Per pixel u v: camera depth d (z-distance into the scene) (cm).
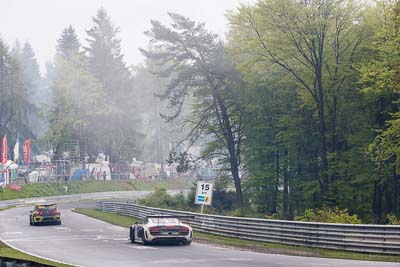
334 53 8644
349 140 8731
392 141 7131
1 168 15738
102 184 19300
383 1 7200
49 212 8119
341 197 8250
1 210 12738
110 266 3500
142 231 5081
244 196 10838
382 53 7450
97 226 7894
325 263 3509
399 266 3288
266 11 8406
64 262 3772
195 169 11806
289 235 4791
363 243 4053
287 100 10050
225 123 11131
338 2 8175
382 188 8406
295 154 9862
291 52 8662
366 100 8538
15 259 3344
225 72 10769
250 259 3822
